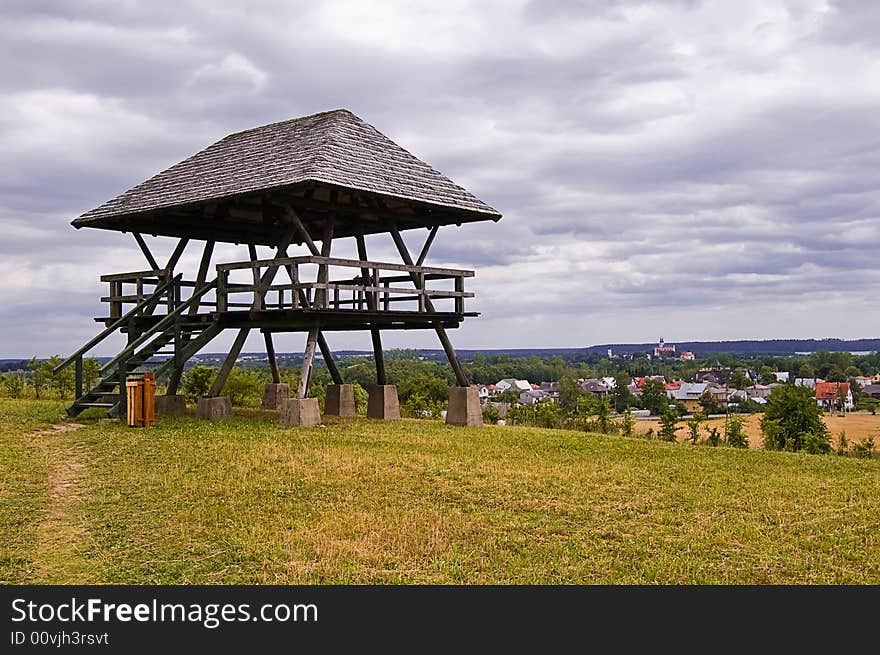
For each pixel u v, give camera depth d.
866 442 23.34
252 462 13.10
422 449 15.09
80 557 8.64
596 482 12.54
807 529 10.24
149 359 21.06
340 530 9.54
